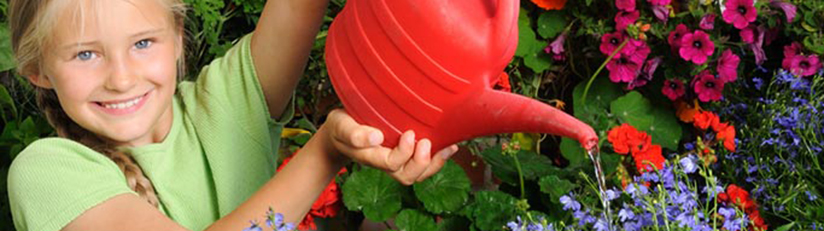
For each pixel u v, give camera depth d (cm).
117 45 117
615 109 240
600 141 224
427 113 101
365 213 203
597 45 239
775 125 217
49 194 118
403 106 102
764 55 240
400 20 98
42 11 117
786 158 215
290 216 115
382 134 105
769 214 198
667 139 244
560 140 250
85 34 115
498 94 98
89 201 117
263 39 134
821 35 239
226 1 231
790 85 225
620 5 229
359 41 102
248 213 113
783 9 234
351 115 108
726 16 230
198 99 138
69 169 121
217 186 135
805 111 212
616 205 202
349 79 105
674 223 133
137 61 120
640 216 136
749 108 233
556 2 233
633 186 134
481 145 242
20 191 121
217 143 135
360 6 103
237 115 137
